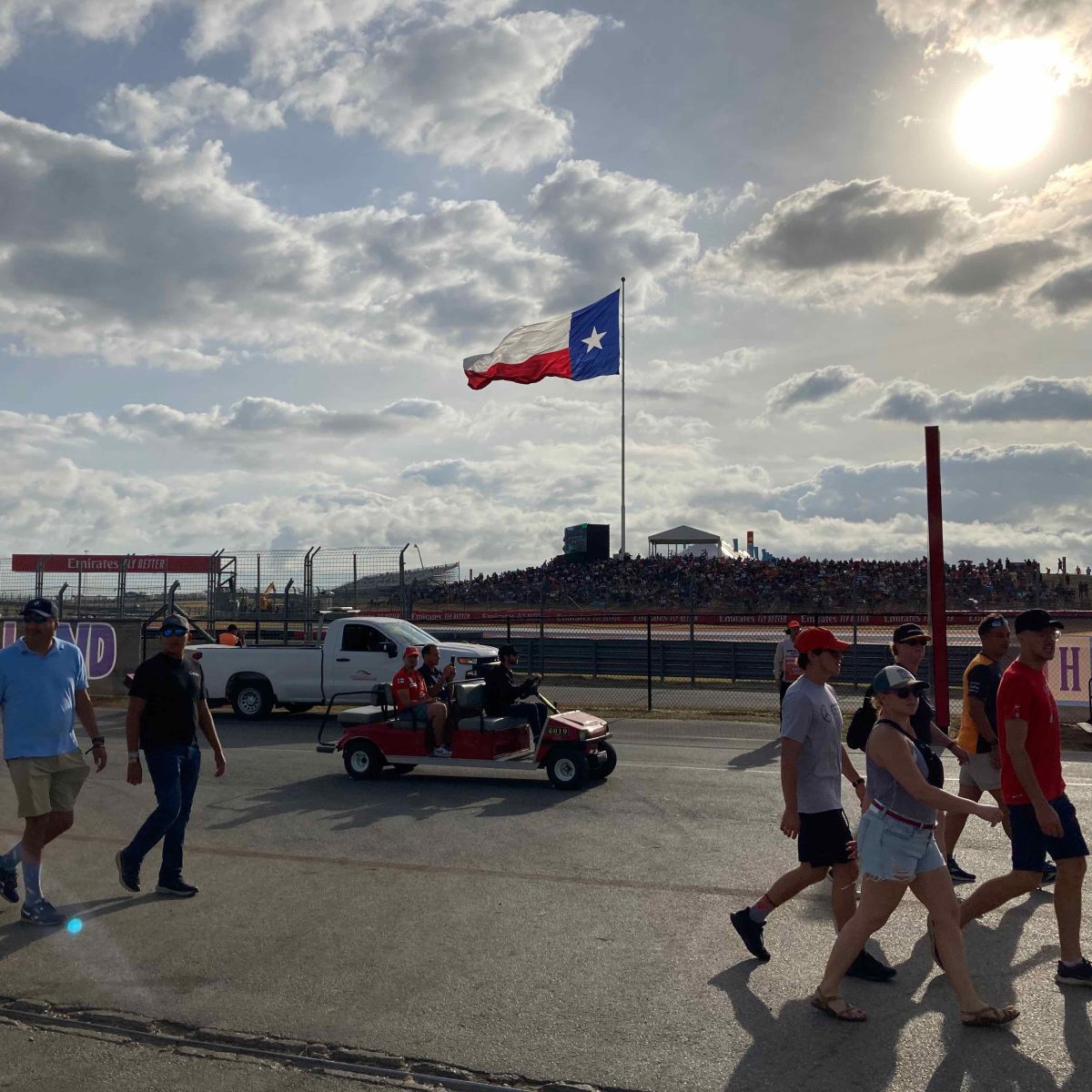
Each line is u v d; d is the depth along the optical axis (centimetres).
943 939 510
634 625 3891
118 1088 452
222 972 589
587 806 1068
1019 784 571
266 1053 487
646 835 927
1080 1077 447
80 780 702
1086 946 621
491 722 1221
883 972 568
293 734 1739
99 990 564
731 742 1573
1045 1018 512
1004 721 568
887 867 508
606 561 5581
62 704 691
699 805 1059
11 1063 479
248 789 1194
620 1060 471
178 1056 485
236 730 1808
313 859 850
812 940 635
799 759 584
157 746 738
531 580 5228
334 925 673
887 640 2748
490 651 1911
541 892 746
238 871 814
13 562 2598
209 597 2528
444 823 994
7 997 556
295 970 592
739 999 541
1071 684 1705
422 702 1260
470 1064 470
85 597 2584
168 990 563
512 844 902
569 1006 534
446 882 777
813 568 5075
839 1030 501
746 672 2542
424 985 567
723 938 641
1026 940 635
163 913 703
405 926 670
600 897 732
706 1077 452
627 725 1797
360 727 1263
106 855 871
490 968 591
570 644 2680
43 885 779
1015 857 576
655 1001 540
